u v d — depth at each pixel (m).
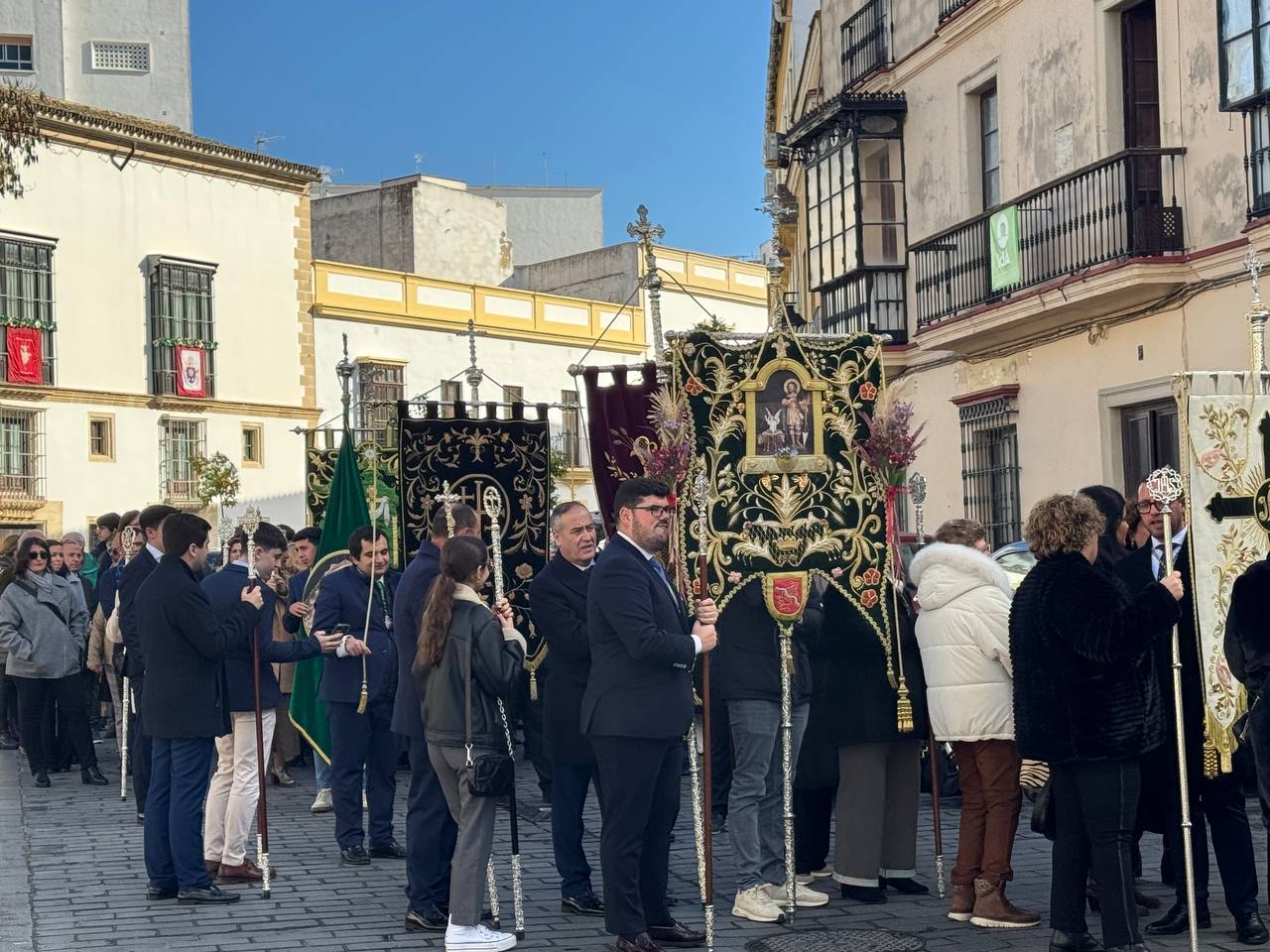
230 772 8.93
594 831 10.30
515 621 11.48
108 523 14.96
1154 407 15.02
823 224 21.36
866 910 7.88
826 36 23.08
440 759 7.21
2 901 8.38
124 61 44.06
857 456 7.98
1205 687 6.76
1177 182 14.44
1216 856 7.10
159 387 34.03
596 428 10.41
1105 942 6.58
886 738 7.89
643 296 48.97
